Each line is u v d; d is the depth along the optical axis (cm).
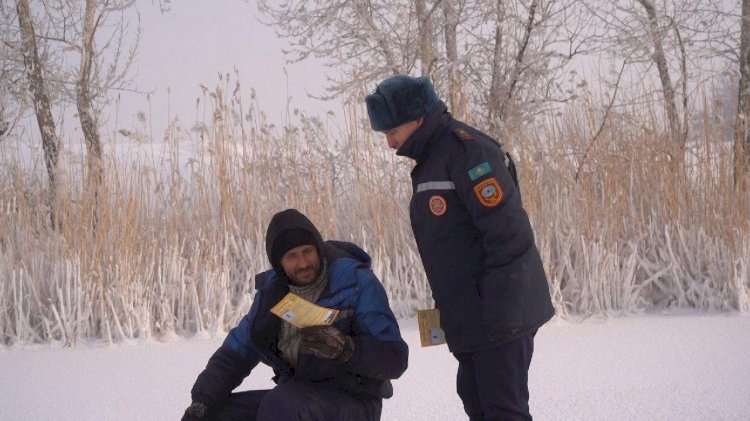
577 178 753
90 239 738
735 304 713
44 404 526
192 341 712
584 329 669
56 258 746
